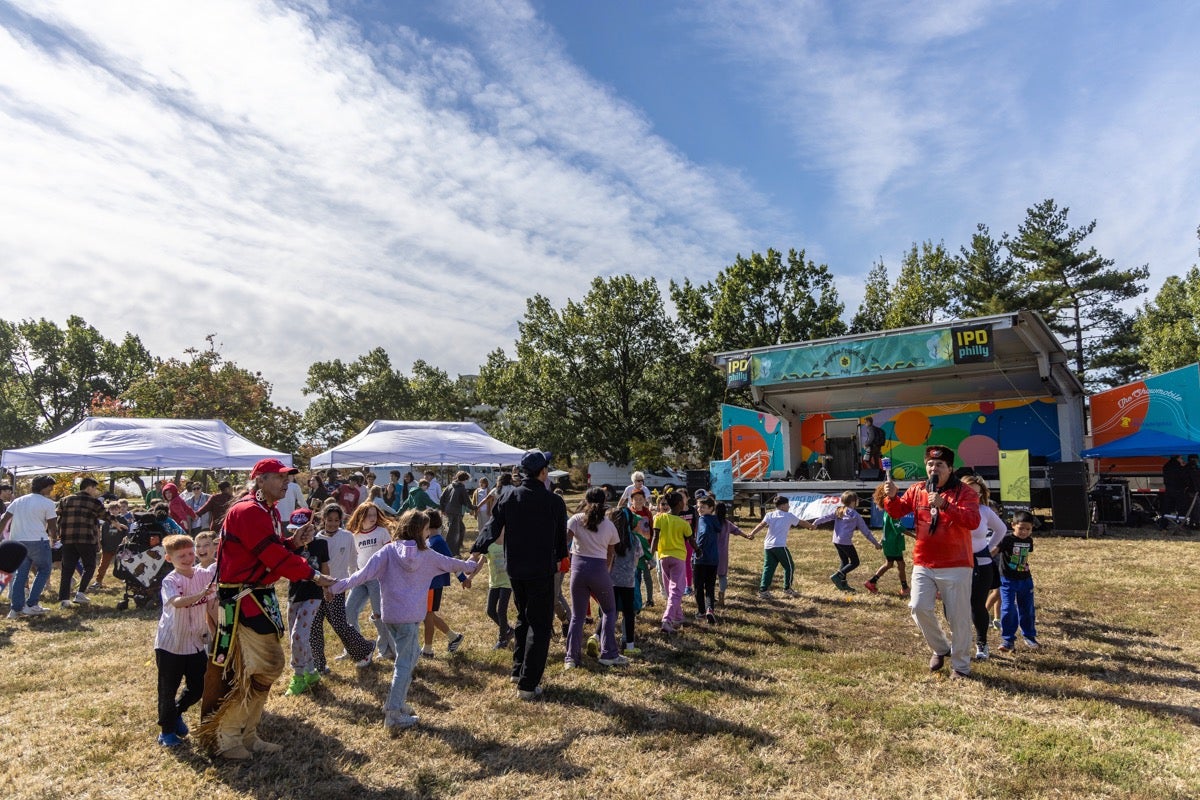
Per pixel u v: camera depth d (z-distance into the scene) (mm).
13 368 58906
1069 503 15531
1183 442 17172
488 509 13633
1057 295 37062
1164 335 33375
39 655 7145
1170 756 4344
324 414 61438
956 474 5938
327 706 5434
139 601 9531
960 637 5852
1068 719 5004
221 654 4355
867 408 23203
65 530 9844
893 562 9391
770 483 20109
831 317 36312
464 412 60375
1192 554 12258
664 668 6270
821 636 7344
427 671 6328
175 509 12156
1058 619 7906
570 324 39031
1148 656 6473
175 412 35531
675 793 3957
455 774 4215
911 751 4457
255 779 4199
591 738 4730
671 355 38562
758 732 4777
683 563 7676
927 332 17734
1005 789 3926
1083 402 20391
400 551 5090
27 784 4137
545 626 5629
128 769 4344
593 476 38438
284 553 4402
